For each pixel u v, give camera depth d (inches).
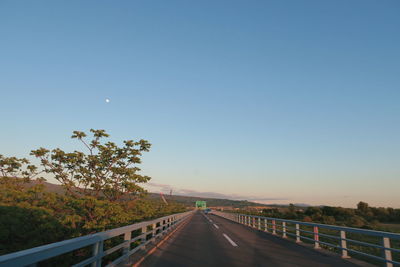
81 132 633.0
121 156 648.4
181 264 309.3
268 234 682.2
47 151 606.9
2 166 625.0
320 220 1614.2
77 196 601.9
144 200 706.8
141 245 356.2
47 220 387.2
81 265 165.3
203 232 731.4
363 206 2516.0
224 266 301.0
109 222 475.5
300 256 367.9
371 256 304.7
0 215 354.3
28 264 107.4
